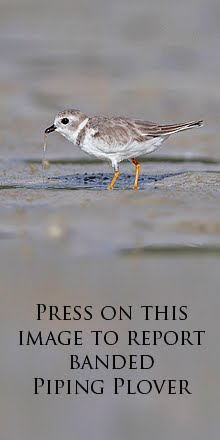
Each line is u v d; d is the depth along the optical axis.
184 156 19.58
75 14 39.66
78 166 18.61
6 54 33.28
